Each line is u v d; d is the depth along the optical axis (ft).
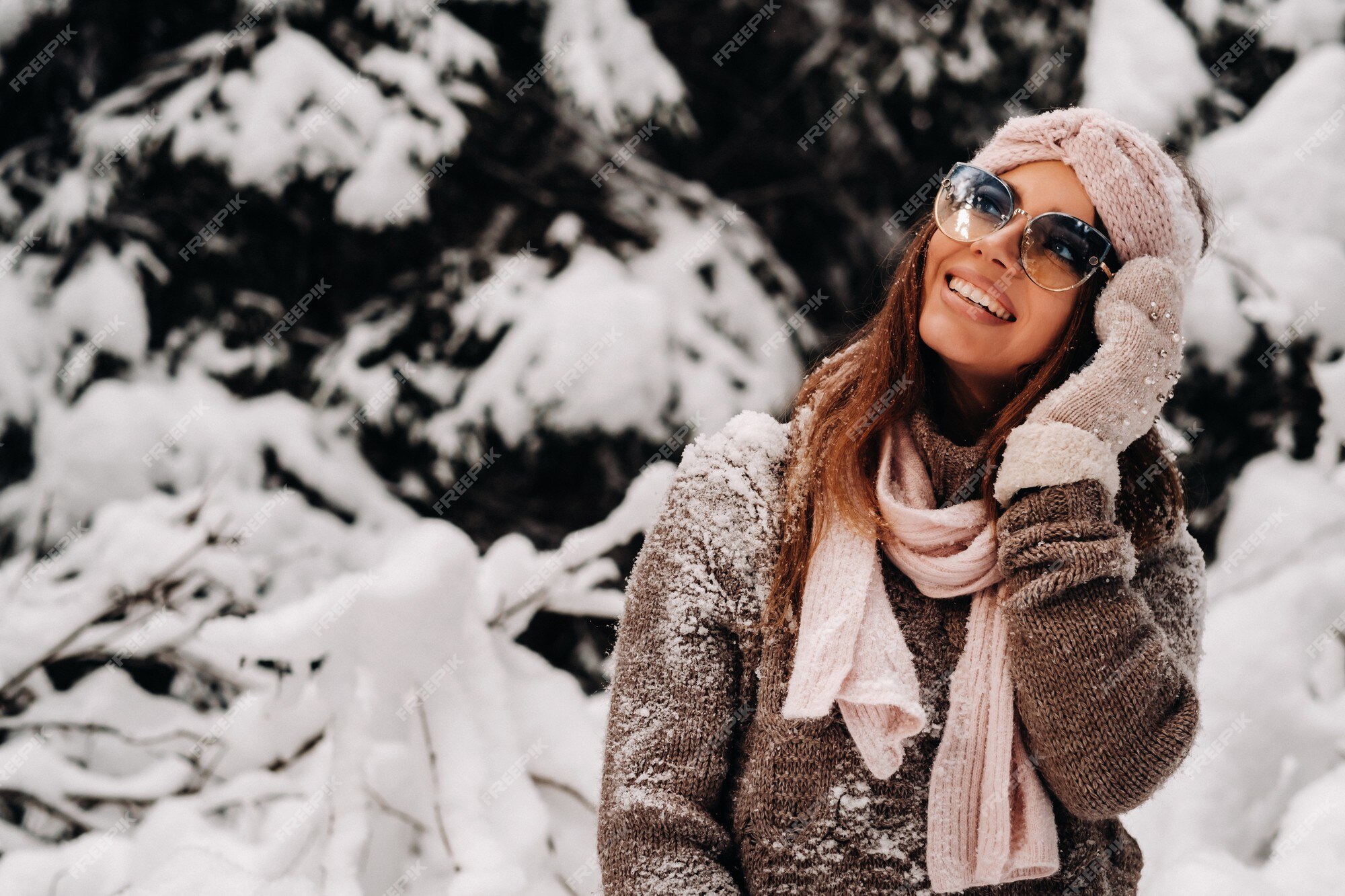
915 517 3.90
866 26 19.71
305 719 8.63
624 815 3.78
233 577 9.94
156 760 9.83
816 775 3.80
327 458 15.08
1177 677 3.78
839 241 21.31
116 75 16.78
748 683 3.96
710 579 3.92
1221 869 6.93
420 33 15.81
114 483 13.85
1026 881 3.89
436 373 15.72
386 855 7.34
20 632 9.48
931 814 3.79
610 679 4.69
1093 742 3.66
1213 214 4.66
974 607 3.94
